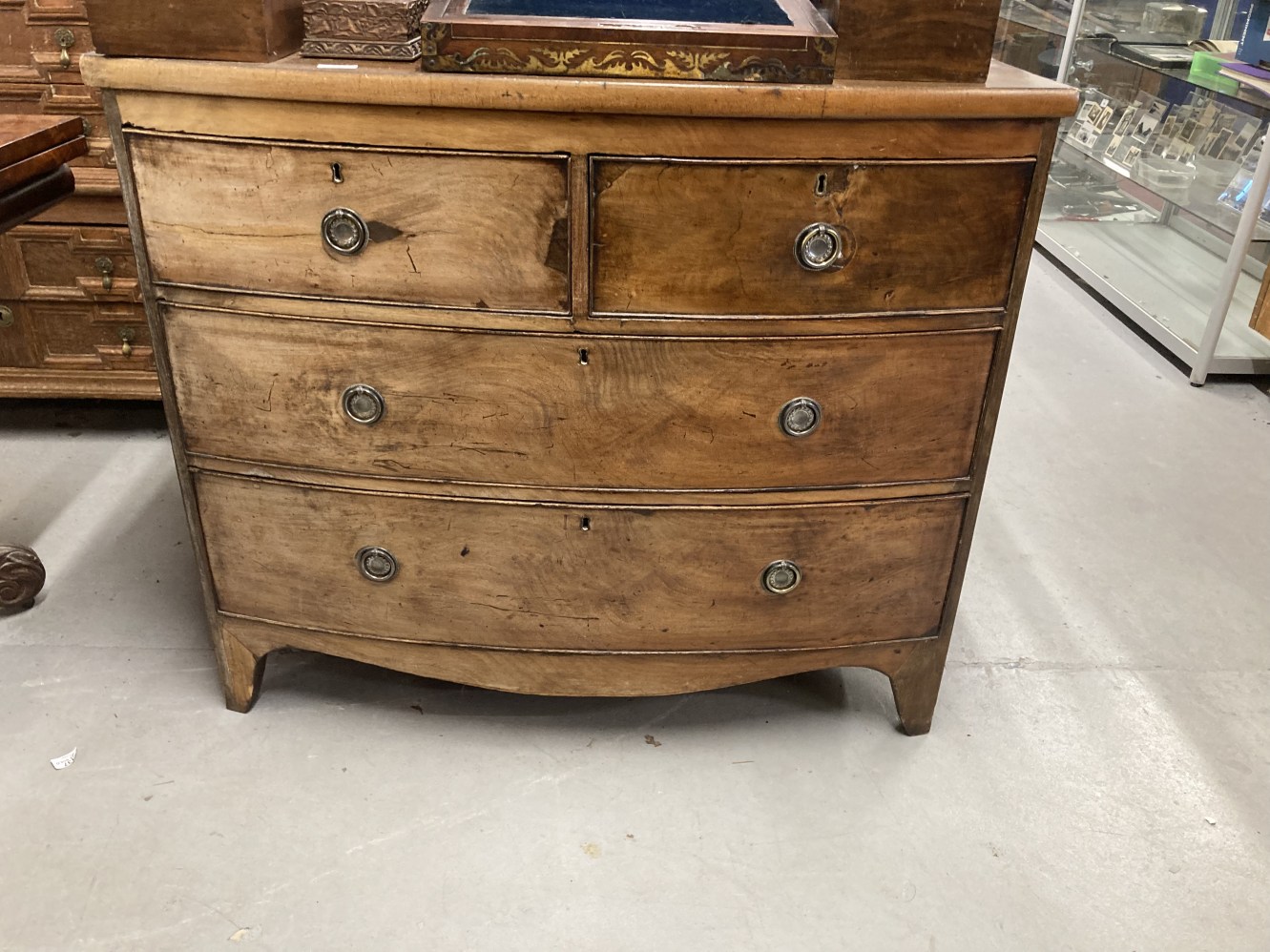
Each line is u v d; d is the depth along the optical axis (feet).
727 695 6.29
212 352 4.86
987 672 6.57
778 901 4.96
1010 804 5.58
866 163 4.32
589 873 5.07
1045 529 8.05
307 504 5.19
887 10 4.23
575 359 4.68
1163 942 4.84
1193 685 6.53
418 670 5.66
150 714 5.89
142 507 7.77
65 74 7.49
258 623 5.63
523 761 5.72
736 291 4.55
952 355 4.82
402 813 5.35
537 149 4.23
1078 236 13.82
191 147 4.38
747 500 5.06
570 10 4.33
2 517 7.56
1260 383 10.57
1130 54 12.29
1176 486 8.70
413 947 4.66
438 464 4.99
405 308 4.61
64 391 8.30
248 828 5.21
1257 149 10.28
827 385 4.80
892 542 5.28
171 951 4.59
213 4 4.16
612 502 5.03
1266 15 11.10
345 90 4.11
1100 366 10.77
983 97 4.20
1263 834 5.47
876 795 5.60
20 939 4.61
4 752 5.57
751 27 4.18
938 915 4.92
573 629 5.42
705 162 4.26
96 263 7.87
